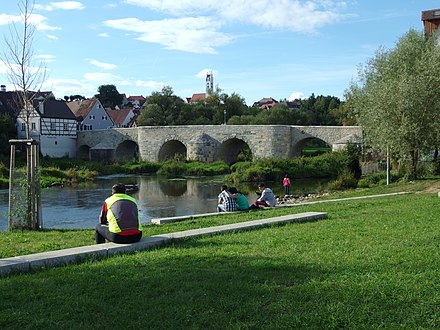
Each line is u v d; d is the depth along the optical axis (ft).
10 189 42.27
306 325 14.67
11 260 23.40
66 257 24.34
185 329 14.88
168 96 300.40
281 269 21.24
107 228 28.12
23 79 82.89
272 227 35.83
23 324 15.67
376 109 84.69
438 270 20.13
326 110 363.15
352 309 15.79
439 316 15.01
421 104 80.28
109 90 407.44
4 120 202.49
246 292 17.97
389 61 96.07
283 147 195.62
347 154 141.69
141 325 15.23
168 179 158.10
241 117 285.64
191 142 205.77
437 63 83.41
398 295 16.96
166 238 29.25
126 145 238.68
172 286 19.13
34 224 42.86
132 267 22.76
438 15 122.52
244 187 128.47
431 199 50.93
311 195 100.32
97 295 18.40
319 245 26.81
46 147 219.00
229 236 31.42
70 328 15.19
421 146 83.20
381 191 75.10
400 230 31.12
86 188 125.29
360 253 24.14
